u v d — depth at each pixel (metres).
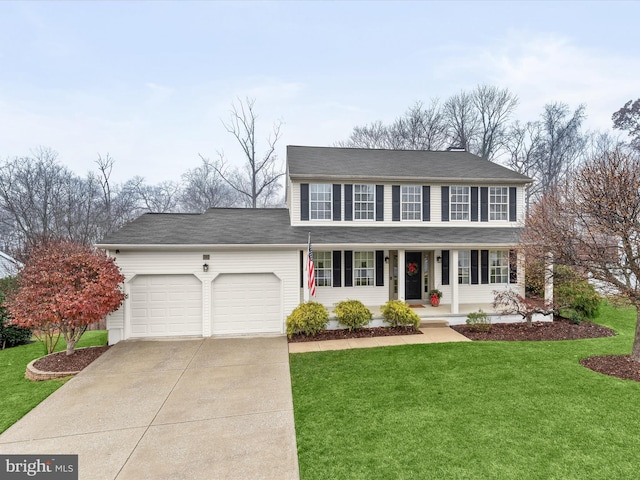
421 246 11.49
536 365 7.51
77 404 6.01
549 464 4.10
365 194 13.48
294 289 10.95
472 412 5.41
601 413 5.31
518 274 12.65
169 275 10.41
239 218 13.52
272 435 4.93
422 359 8.06
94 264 8.50
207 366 7.90
